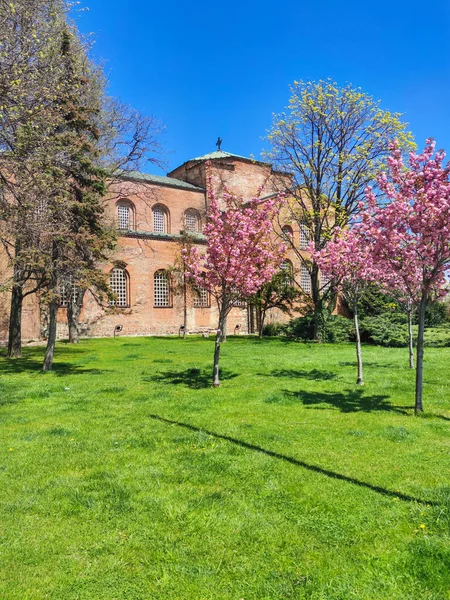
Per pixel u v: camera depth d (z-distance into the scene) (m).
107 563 3.71
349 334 28.95
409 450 6.39
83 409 9.30
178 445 6.76
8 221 11.18
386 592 3.29
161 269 36.97
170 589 3.39
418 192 8.08
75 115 15.19
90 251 16.62
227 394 10.66
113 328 34.41
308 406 9.38
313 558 3.74
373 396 10.35
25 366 16.67
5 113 10.12
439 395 10.25
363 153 27.28
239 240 11.47
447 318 30.53
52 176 12.09
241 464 5.86
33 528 4.29
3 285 14.93
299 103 28.50
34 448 6.67
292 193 29.84
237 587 3.39
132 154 26.56
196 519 4.41
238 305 40.81
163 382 12.65
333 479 5.33
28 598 3.29
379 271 11.26
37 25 11.72
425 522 4.28
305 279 41.75
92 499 4.86
